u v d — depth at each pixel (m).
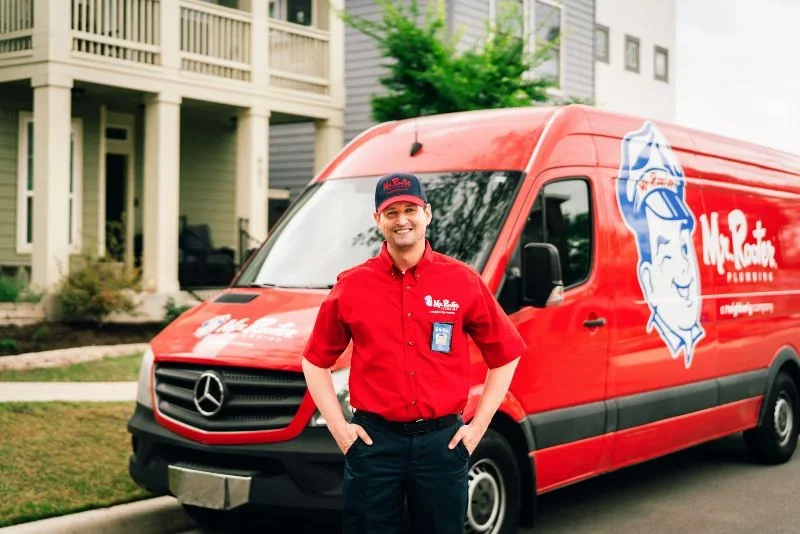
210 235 18.70
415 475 4.03
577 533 6.61
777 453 8.91
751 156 8.90
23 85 15.47
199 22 16.06
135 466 5.83
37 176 14.20
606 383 6.57
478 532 5.59
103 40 14.72
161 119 15.38
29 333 13.45
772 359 8.80
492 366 4.23
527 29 21.03
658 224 7.27
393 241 3.99
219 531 6.46
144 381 5.88
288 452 5.20
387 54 15.90
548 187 6.25
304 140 22.27
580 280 6.42
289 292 6.05
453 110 15.43
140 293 14.64
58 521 5.92
